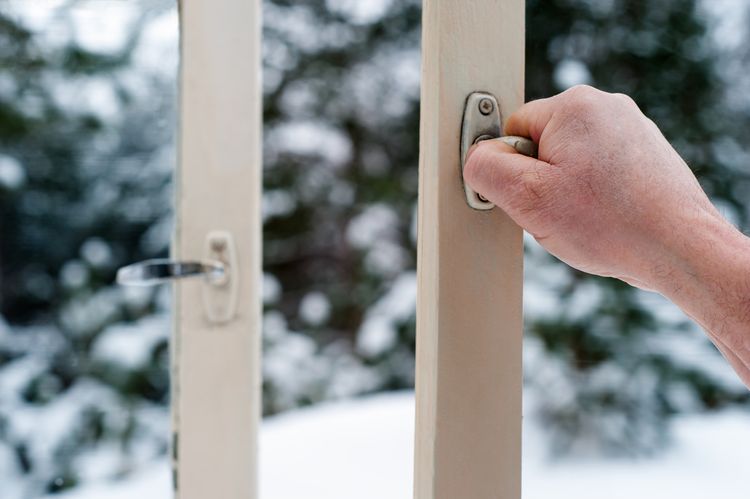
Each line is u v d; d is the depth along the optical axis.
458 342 0.50
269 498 1.48
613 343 2.34
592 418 2.25
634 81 2.35
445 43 0.49
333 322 3.49
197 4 0.84
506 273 0.51
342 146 3.54
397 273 3.49
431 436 0.50
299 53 3.51
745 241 0.41
